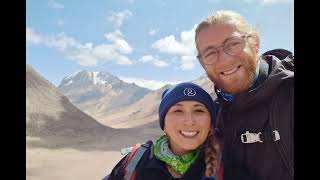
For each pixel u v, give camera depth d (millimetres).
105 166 6855
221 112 917
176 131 839
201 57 921
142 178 859
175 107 846
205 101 840
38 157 7719
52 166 6590
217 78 911
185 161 849
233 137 888
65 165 6801
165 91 909
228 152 894
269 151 839
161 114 882
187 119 829
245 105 853
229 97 917
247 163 873
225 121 912
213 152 837
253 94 838
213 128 859
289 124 804
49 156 8031
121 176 898
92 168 6590
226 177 858
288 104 802
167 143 868
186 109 840
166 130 862
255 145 853
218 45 889
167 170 858
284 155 818
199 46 923
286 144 814
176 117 842
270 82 817
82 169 6461
